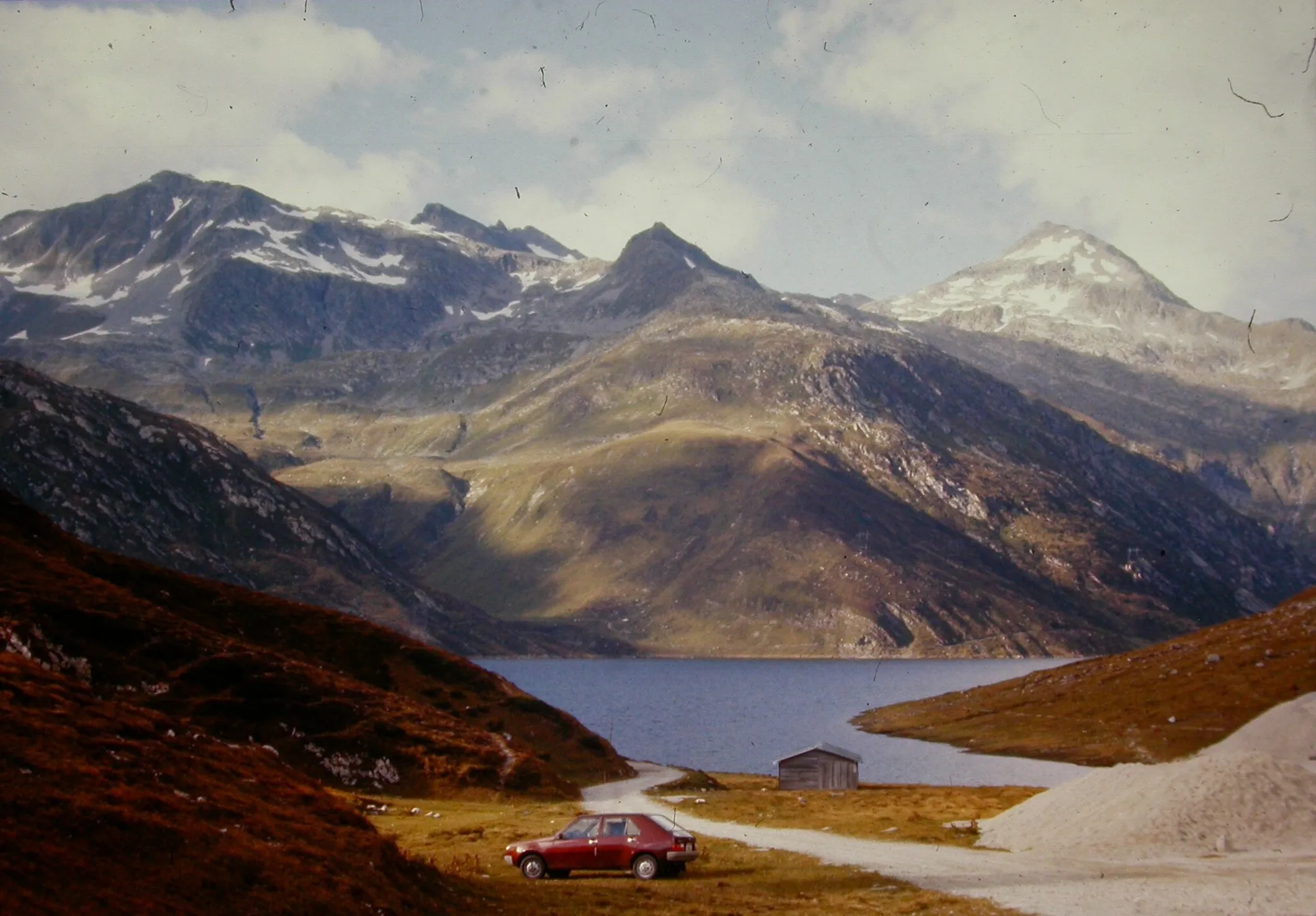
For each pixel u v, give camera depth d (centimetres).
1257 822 5584
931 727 17888
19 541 10081
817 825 6888
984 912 4022
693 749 17975
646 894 4359
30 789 3341
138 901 3014
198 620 10838
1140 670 16725
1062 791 6425
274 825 3888
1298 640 15250
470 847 5666
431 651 12231
